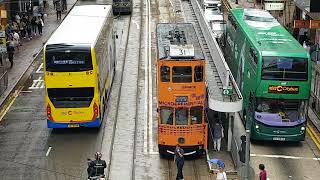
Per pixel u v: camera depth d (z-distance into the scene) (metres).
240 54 51.69
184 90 39.91
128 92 56.78
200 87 39.97
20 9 78.06
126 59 67.50
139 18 86.44
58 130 47.53
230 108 40.16
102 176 35.72
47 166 40.50
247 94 46.84
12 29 71.19
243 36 49.97
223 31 68.75
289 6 77.19
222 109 40.25
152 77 61.25
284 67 42.59
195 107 40.38
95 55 44.78
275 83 43.03
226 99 40.69
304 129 44.44
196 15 70.38
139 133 46.84
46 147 44.00
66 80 44.53
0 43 61.00
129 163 41.28
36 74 62.03
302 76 42.88
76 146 44.25
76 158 42.00
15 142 44.94
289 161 42.12
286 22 76.88
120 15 88.50
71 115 45.53
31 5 79.75
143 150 43.56
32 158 41.94
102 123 48.81
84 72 44.50
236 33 54.91
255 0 93.31
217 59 46.62
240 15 56.53
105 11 57.62
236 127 48.38
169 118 40.56
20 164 40.84
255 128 44.50
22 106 52.84
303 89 43.22
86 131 47.31
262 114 44.28
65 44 44.12
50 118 45.53
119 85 58.81
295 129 44.22
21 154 42.62
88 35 46.94
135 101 54.25
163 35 46.12
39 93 56.34
